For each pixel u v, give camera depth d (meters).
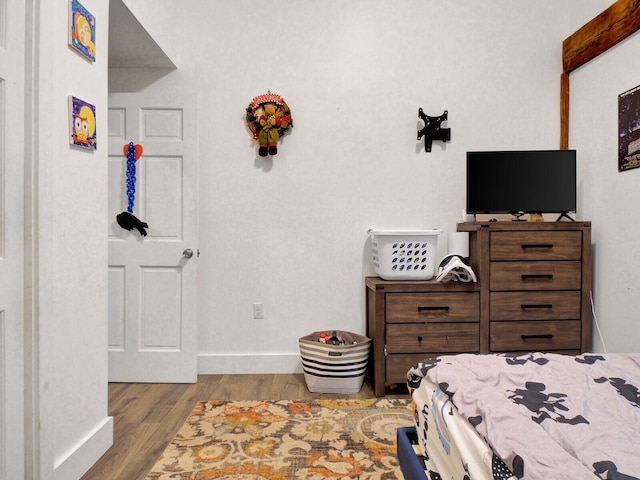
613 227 2.72
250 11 3.12
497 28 3.17
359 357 2.73
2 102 1.43
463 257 2.79
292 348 3.15
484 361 1.39
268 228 3.14
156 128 2.97
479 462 0.94
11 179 1.46
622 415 1.02
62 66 1.68
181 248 2.96
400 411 2.43
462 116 3.17
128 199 2.95
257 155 3.13
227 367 3.12
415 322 2.69
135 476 1.78
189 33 3.10
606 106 2.77
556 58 3.16
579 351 2.72
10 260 1.45
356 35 3.15
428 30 3.16
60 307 1.67
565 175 2.86
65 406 1.70
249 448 1.99
